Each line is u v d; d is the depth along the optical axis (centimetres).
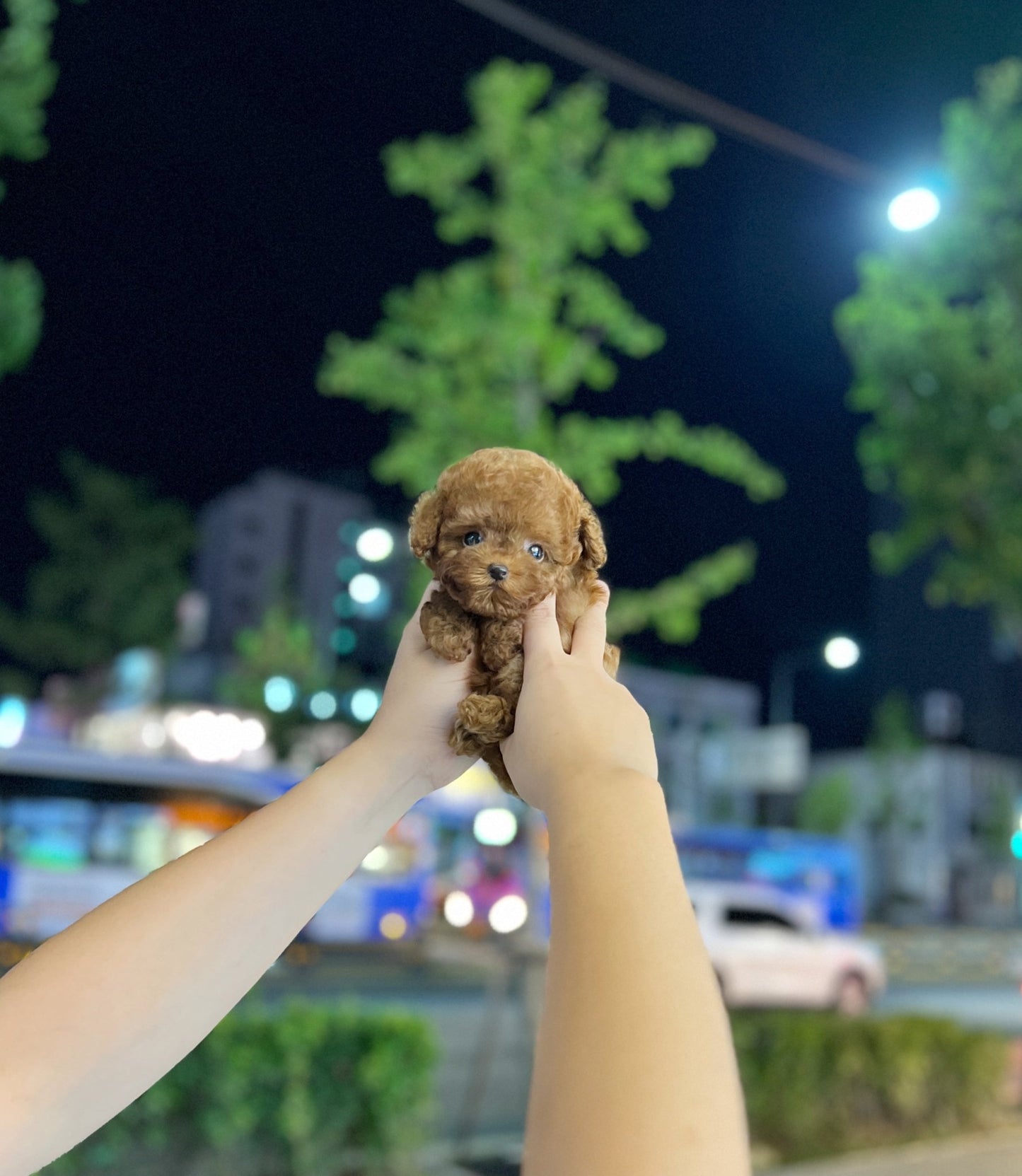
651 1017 58
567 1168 53
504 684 101
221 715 1780
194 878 83
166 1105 468
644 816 71
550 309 937
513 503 114
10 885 1202
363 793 94
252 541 5244
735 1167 52
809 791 4181
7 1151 67
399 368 940
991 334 1195
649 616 942
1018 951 2145
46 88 747
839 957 1422
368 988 1355
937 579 1298
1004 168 1119
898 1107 694
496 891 1702
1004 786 4347
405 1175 532
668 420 927
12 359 783
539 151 929
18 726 2839
